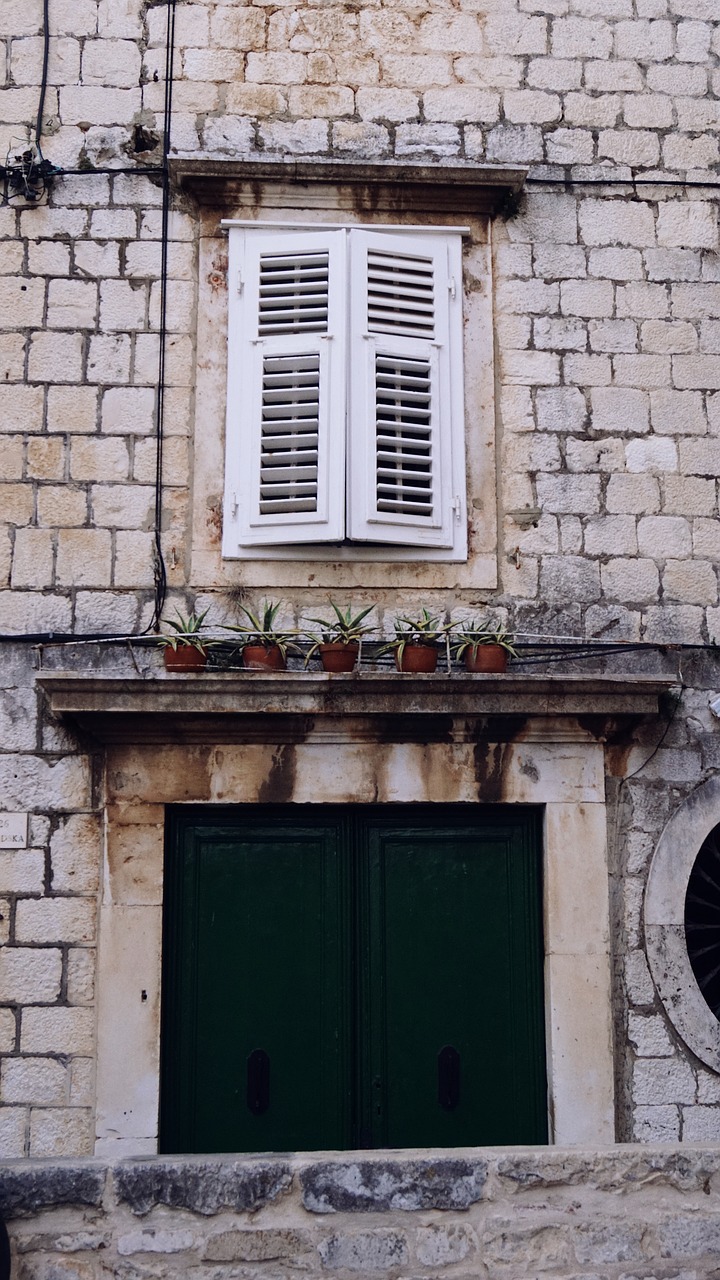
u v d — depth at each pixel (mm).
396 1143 5801
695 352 6520
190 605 6070
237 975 5902
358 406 6219
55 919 5789
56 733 5930
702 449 6438
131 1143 5586
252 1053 5836
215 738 5910
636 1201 4141
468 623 6121
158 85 6488
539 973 5977
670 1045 5871
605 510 6336
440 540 6172
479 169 6387
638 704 5910
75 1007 5727
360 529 6082
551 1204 4117
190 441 6219
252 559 6129
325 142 6492
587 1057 5801
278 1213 4035
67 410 6195
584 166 6625
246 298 6344
